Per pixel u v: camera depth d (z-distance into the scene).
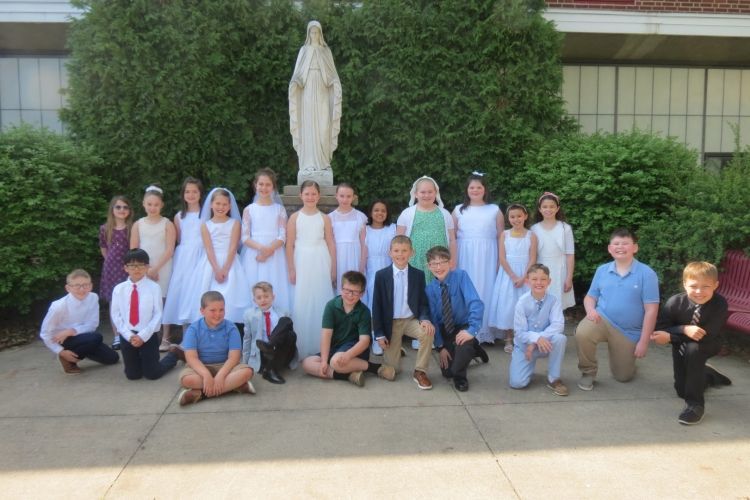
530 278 3.77
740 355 4.55
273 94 6.68
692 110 8.80
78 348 4.12
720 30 7.87
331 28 6.60
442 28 6.43
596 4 7.79
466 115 6.52
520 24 6.41
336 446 2.92
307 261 4.58
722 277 4.83
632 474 2.62
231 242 4.69
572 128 7.00
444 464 2.72
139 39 5.92
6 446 2.93
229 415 3.35
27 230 5.14
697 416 3.18
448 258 4.07
